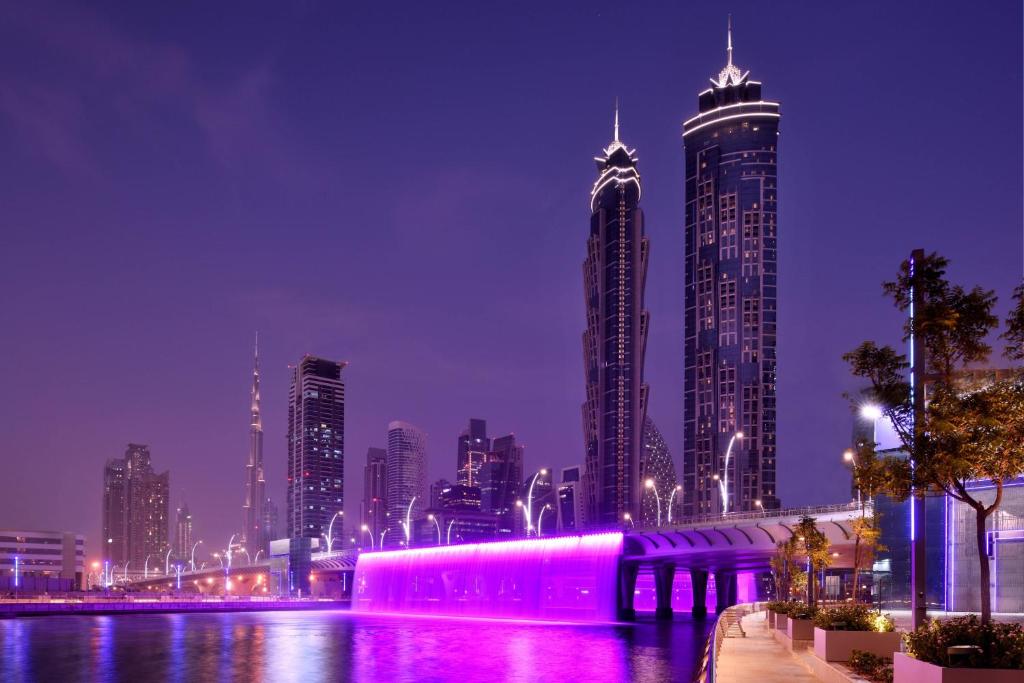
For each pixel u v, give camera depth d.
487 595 172.38
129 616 189.38
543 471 178.50
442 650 105.81
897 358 29.86
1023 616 72.12
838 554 103.62
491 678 78.00
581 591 149.12
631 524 156.88
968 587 78.56
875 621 32.47
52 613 186.75
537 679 76.19
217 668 92.00
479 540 182.38
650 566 154.12
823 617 34.09
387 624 158.62
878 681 25.86
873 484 30.38
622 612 143.75
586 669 81.69
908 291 29.42
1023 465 26.50
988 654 20.11
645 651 96.69
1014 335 27.50
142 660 99.69
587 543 148.75
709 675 23.36
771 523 114.88
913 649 22.00
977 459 26.64
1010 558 76.00
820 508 111.69
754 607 94.44
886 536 92.00
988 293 28.14
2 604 178.88
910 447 28.34
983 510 26.78
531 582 160.38
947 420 27.06
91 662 98.06
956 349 28.48
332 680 82.19
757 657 40.12
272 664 94.94
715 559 138.62
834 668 29.22
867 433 70.44
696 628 131.38
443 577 189.75
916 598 28.19
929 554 81.25
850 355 30.61
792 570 94.56
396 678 81.75
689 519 133.62
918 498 28.45
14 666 94.56
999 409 26.52
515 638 119.25
